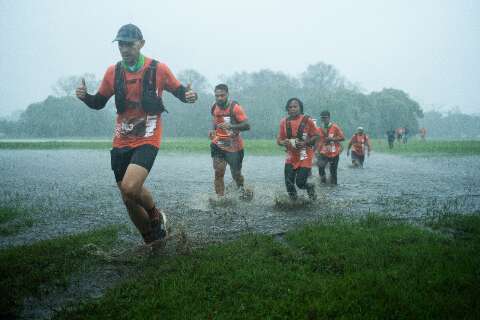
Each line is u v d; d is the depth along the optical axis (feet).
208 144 130.52
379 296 10.46
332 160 34.53
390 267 12.52
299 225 18.90
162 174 42.65
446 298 10.27
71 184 34.42
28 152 91.56
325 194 28.99
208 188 32.01
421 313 9.62
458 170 48.19
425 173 44.47
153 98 14.58
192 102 15.28
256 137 257.34
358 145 52.54
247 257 13.69
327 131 34.55
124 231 18.02
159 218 15.28
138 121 14.69
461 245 14.67
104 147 115.44
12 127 301.22
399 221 19.16
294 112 24.02
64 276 12.42
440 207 23.38
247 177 39.34
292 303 10.21
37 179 38.06
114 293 11.14
